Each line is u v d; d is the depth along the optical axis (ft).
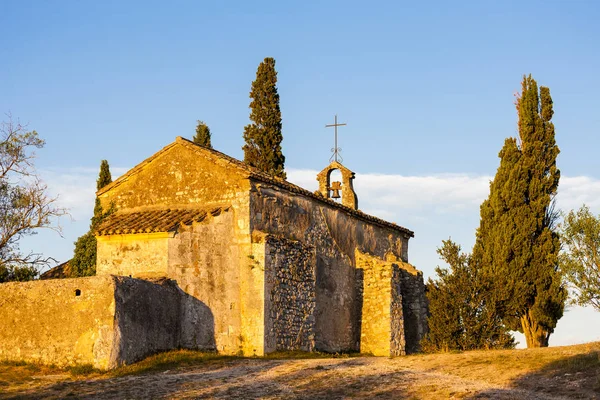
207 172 118.11
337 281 134.21
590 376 80.33
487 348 116.37
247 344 112.06
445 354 101.60
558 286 136.77
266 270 113.29
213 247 112.37
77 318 96.37
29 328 98.43
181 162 120.06
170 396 82.89
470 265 122.52
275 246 115.75
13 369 95.20
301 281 120.47
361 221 145.18
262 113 175.11
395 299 136.87
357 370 92.07
